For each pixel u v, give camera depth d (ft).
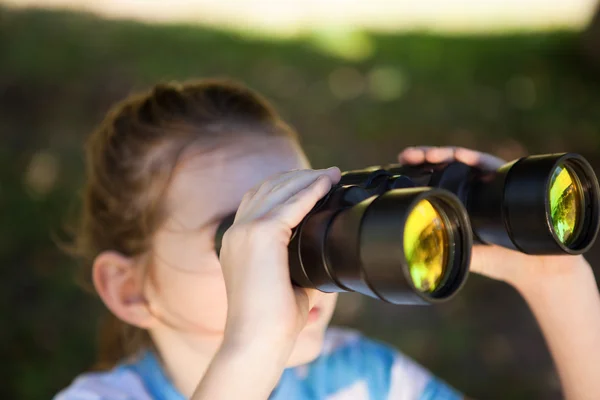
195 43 25.16
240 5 35.09
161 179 5.82
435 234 4.25
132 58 22.75
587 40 26.09
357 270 3.91
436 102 22.27
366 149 19.57
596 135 21.13
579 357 6.13
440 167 5.72
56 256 14.51
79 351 12.71
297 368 6.41
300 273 4.35
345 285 4.13
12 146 17.62
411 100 22.33
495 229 5.18
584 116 22.21
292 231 4.45
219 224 5.49
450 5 39.17
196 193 5.68
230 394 4.17
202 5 34.12
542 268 6.20
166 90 6.41
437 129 20.79
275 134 6.12
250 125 6.10
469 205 5.37
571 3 38.34
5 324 13.05
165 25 27.81
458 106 22.12
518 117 21.89
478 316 14.48
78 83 20.66
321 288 4.33
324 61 24.80
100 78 21.11
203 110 6.15
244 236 4.39
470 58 26.23
